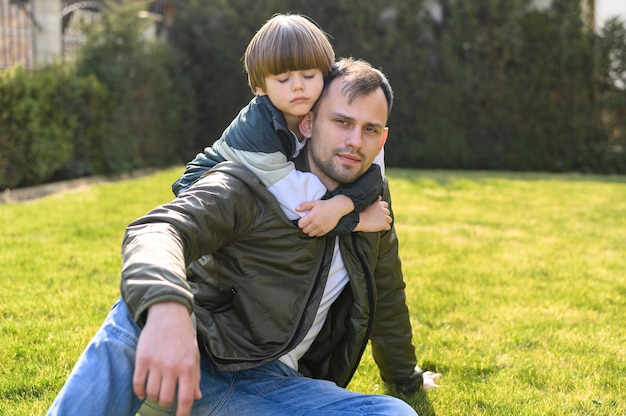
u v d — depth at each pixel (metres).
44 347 3.42
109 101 11.34
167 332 1.54
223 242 1.98
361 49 13.77
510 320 4.22
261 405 1.97
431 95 13.89
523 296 4.77
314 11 13.86
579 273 5.46
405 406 1.92
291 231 2.05
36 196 9.13
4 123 9.27
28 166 9.75
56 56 10.73
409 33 13.84
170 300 1.58
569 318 4.31
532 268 5.59
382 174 2.27
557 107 13.80
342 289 2.29
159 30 15.08
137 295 1.59
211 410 1.98
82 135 10.89
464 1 13.73
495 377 3.35
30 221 6.78
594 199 9.56
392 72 13.87
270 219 2.03
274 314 2.06
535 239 6.82
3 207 7.60
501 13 13.64
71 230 6.34
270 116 2.08
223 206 1.93
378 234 2.28
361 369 3.38
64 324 3.79
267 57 2.02
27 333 3.63
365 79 2.08
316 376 2.41
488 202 9.15
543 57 13.67
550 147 13.88
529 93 13.78
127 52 12.12
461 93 13.84
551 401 3.04
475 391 3.15
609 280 5.29
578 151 13.79
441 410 2.91
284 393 2.02
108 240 6.01
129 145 11.97
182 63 14.07
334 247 2.20
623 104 13.56
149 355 1.53
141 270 1.62
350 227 2.14
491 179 11.62
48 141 9.98
